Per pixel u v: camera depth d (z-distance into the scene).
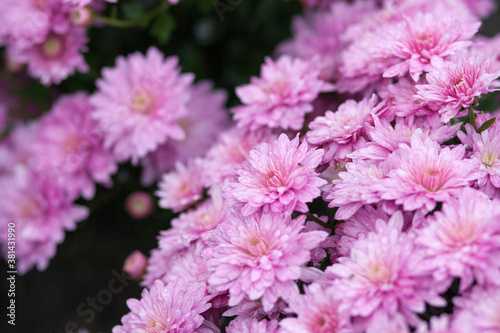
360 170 0.48
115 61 0.74
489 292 0.43
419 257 0.44
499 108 0.57
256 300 0.48
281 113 0.58
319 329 0.44
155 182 0.75
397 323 0.43
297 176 0.47
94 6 0.67
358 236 0.47
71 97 0.70
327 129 0.53
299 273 0.45
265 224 0.47
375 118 0.50
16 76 0.80
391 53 0.53
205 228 0.53
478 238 0.43
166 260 0.55
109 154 0.68
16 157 0.80
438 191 0.46
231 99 0.81
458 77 0.49
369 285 0.44
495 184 0.48
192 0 0.69
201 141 0.72
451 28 0.53
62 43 0.65
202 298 0.49
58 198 0.67
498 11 0.82
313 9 0.78
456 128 0.49
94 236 0.81
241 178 0.48
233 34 0.77
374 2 0.72
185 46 0.77
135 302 0.50
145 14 0.66
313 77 0.59
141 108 0.65
